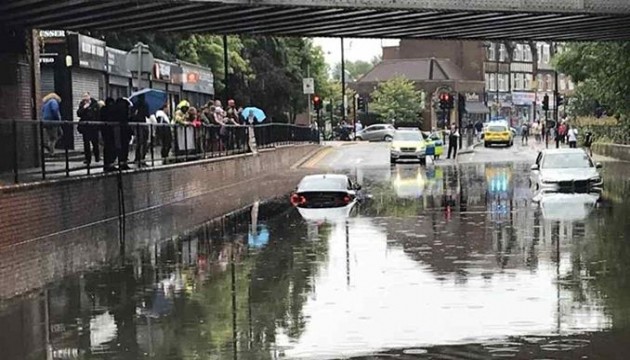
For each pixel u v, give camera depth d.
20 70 29.12
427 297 13.38
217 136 37.28
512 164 52.09
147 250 18.94
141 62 26.97
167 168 29.81
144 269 16.47
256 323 11.88
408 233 21.12
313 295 13.70
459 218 24.27
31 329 11.80
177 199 30.94
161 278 15.49
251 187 37.75
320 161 56.22
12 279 15.49
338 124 103.31
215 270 16.27
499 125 79.62
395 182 38.56
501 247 18.48
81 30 31.19
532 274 15.22
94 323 12.10
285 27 31.66
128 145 26.44
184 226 23.41
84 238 20.80
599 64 49.06
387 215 25.44
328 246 19.09
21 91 29.20
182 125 32.34
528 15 29.00
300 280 15.03
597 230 20.95
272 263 16.94
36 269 16.47
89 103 26.73
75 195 22.41
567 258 16.88
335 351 10.41
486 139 78.88
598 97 51.31
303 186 29.27
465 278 14.93
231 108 41.16
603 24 32.31
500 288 14.01
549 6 28.31
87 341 11.12
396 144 53.38
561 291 13.71
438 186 36.06
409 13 28.09
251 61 75.88
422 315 12.16
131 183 26.45
